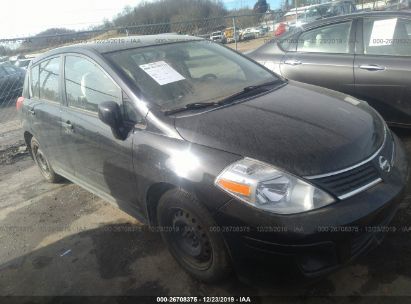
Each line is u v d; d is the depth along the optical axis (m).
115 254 3.08
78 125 3.29
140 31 11.05
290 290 2.36
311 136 2.33
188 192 2.33
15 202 4.32
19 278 2.99
